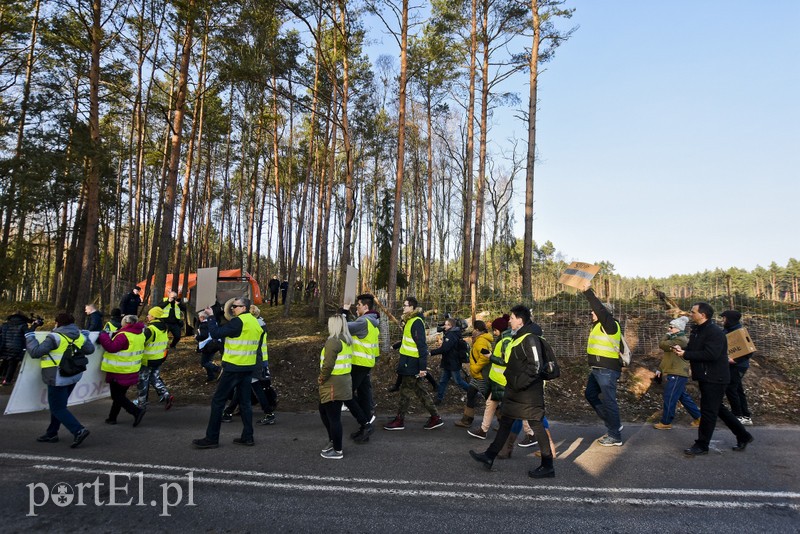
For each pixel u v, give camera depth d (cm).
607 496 444
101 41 1589
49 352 572
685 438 657
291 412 805
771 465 541
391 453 573
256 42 1449
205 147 3297
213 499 423
